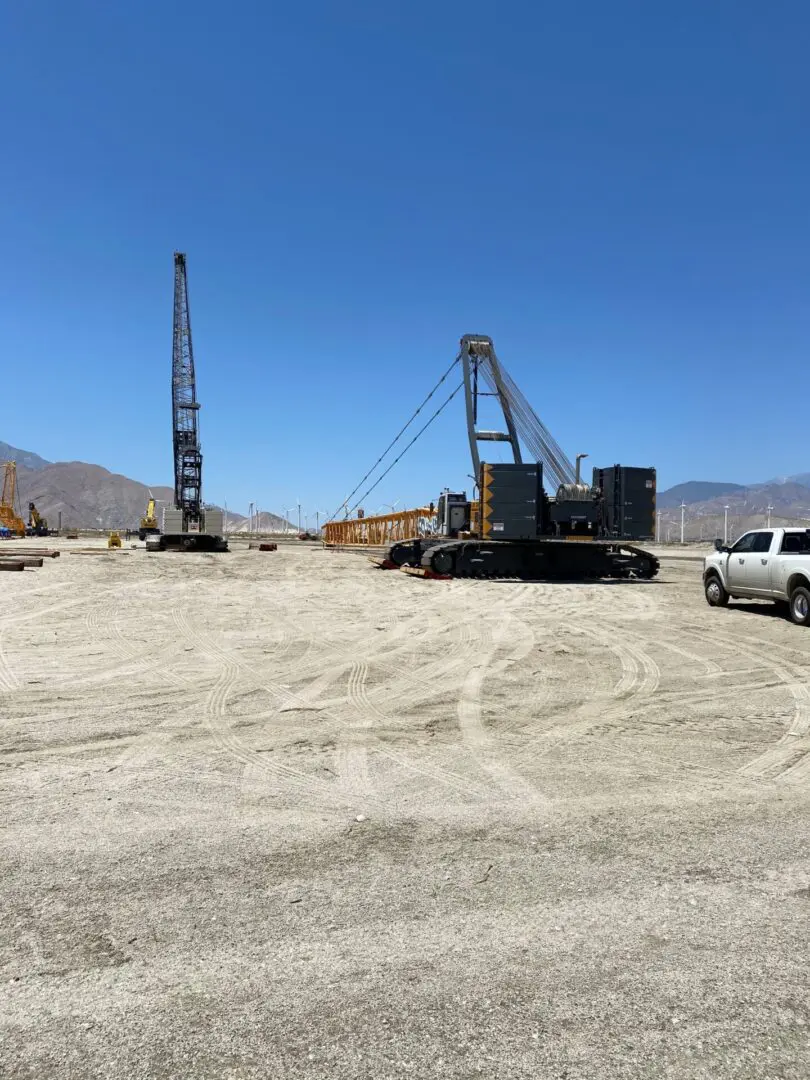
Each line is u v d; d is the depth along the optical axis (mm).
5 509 97688
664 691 7867
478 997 2717
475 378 28234
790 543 13203
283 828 4254
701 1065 2365
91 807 4555
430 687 8039
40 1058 2395
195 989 2762
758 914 3332
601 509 23281
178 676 8477
